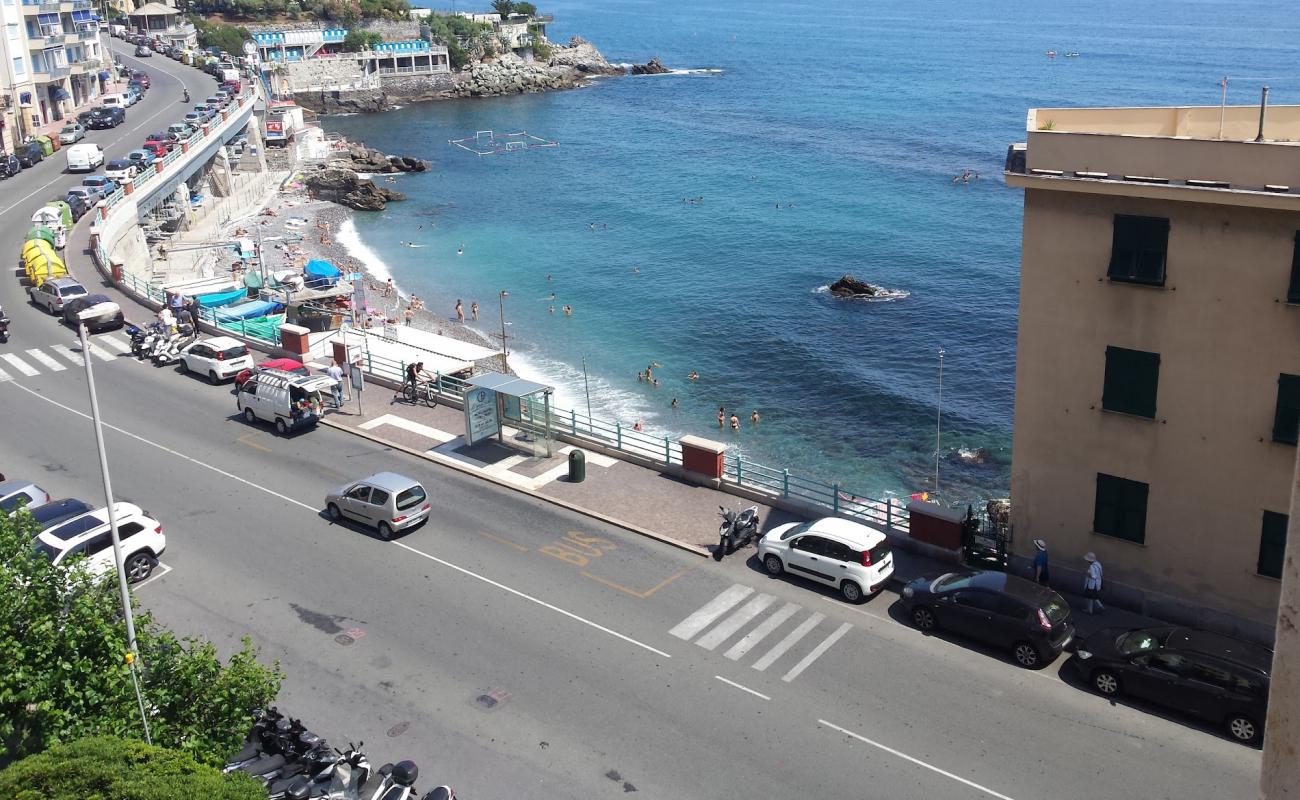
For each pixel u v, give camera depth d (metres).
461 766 25.80
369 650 30.64
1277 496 28.52
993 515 44.44
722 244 106.44
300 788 23.72
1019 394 32.03
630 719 27.45
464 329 79.06
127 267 76.12
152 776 18.80
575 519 38.59
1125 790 24.47
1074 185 29.19
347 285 70.88
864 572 32.12
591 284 92.75
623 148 158.75
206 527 38.28
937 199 125.00
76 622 22.94
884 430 63.06
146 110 129.12
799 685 28.67
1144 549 31.00
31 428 47.31
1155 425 29.92
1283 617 8.64
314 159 138.62
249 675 23.50
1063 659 29.45
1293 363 27.56
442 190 131.50
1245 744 25.80
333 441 46.00
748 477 40.78
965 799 24.39
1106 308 29.89
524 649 30.59
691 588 33.72
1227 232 27.67
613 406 65.56
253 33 193.75
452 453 44.38
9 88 112.69
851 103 196.75
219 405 50.28
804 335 79.62
